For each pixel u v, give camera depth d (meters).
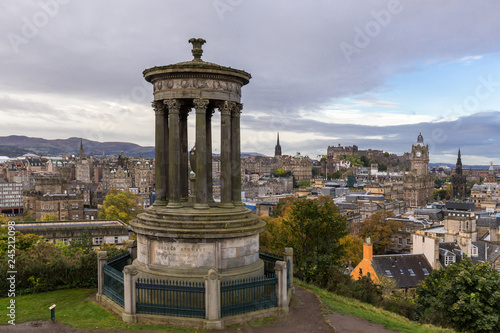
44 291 28.30
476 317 28.73
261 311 23.39
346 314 25.33
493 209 175.38
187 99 25.80
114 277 24.22
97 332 20.86
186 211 25.05
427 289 35.31
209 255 24.27
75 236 87.19
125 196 163.12
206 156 28.23
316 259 38.69
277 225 94.38
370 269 74.44
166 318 21.89
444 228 110.50
